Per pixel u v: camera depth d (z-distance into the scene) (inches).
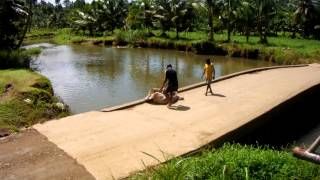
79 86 857.5
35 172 292.2
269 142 484.1
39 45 2161.7
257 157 250.4
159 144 349.7
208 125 410.0
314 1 2202.3
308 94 633.6
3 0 1104.8
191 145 346.9
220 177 225.6
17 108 478.3
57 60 1405.0
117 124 411.8
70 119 431.2
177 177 229.8
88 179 279.7
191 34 2281.0
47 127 402.3
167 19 2102.6
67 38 2493.8
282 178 235.3
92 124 411.2
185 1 2092.8
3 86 634.2
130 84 881.5
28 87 579.2
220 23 2159.2
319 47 1517.0
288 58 1298.0
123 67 1200.2
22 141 360.5
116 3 2674.7
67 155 323.9
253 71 829.8
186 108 485.1
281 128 525.0
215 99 540.1
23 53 1091.9
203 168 236.2
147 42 1963.6
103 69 1154.7
